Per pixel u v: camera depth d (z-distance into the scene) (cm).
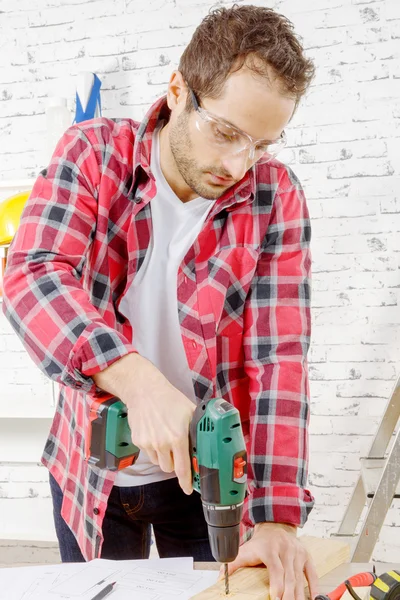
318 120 262
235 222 126
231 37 99
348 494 265
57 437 139
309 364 266
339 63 259
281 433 115
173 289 125
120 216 120
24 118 282
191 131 106
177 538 140
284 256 128
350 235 262
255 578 101
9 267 109
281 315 125
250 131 101
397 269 260
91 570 109
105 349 96
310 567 102
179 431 89
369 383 263
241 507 93
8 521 286
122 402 96
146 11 271
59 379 100
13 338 283
